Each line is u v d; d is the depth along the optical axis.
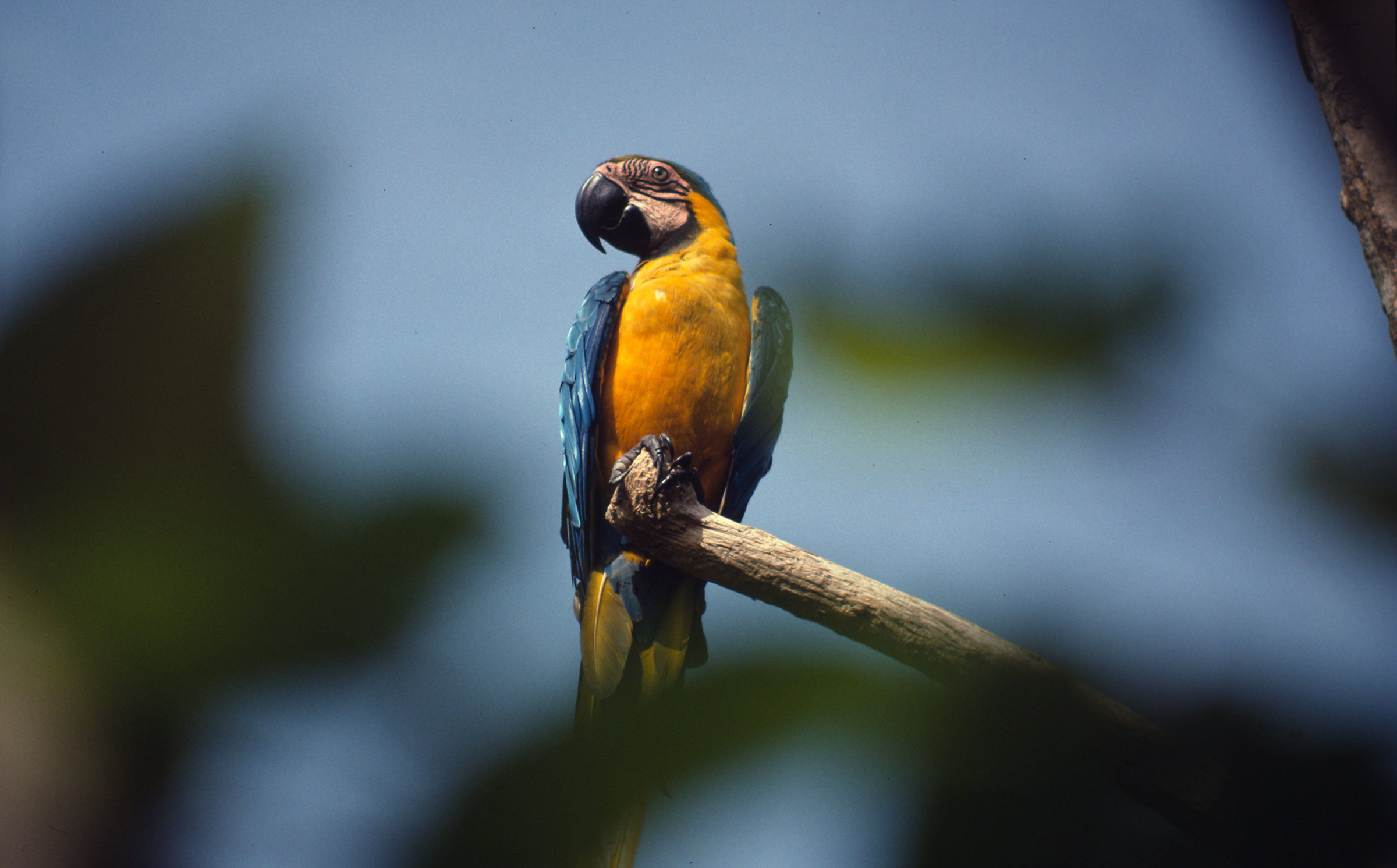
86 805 1.23
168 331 1.33
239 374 1.36
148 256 1.34
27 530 1.30
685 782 1.56
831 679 1.68
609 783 1.49
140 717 1.28
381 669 1.39
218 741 1.31
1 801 1.19
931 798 1.74
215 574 1.32
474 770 1.41
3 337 1.32
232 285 1.36
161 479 1.32
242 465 1.35
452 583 1.42
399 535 1.41
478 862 1.38
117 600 1.29
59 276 1.33
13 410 1.31
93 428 1.31
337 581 1.36
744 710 1.62
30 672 1.26
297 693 1.36
